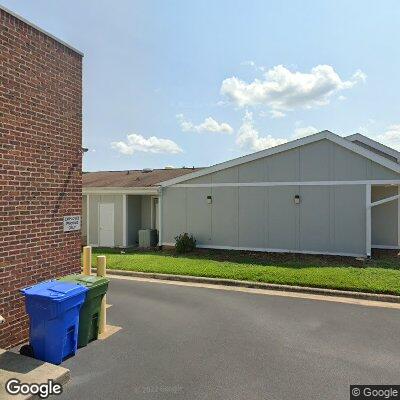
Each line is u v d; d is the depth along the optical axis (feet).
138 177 64.85
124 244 56.34
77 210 22.91
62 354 16.30
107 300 27.12
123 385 14.52
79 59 23.32
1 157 17.53
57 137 21.27
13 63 18.24
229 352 17.75
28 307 16.38
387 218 48.24
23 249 18.76
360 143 55.93
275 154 46.39
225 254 45.75
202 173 50.16
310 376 15.34
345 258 41.73
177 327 21.29
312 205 44.62
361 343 18.93
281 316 23.40
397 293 27.66
